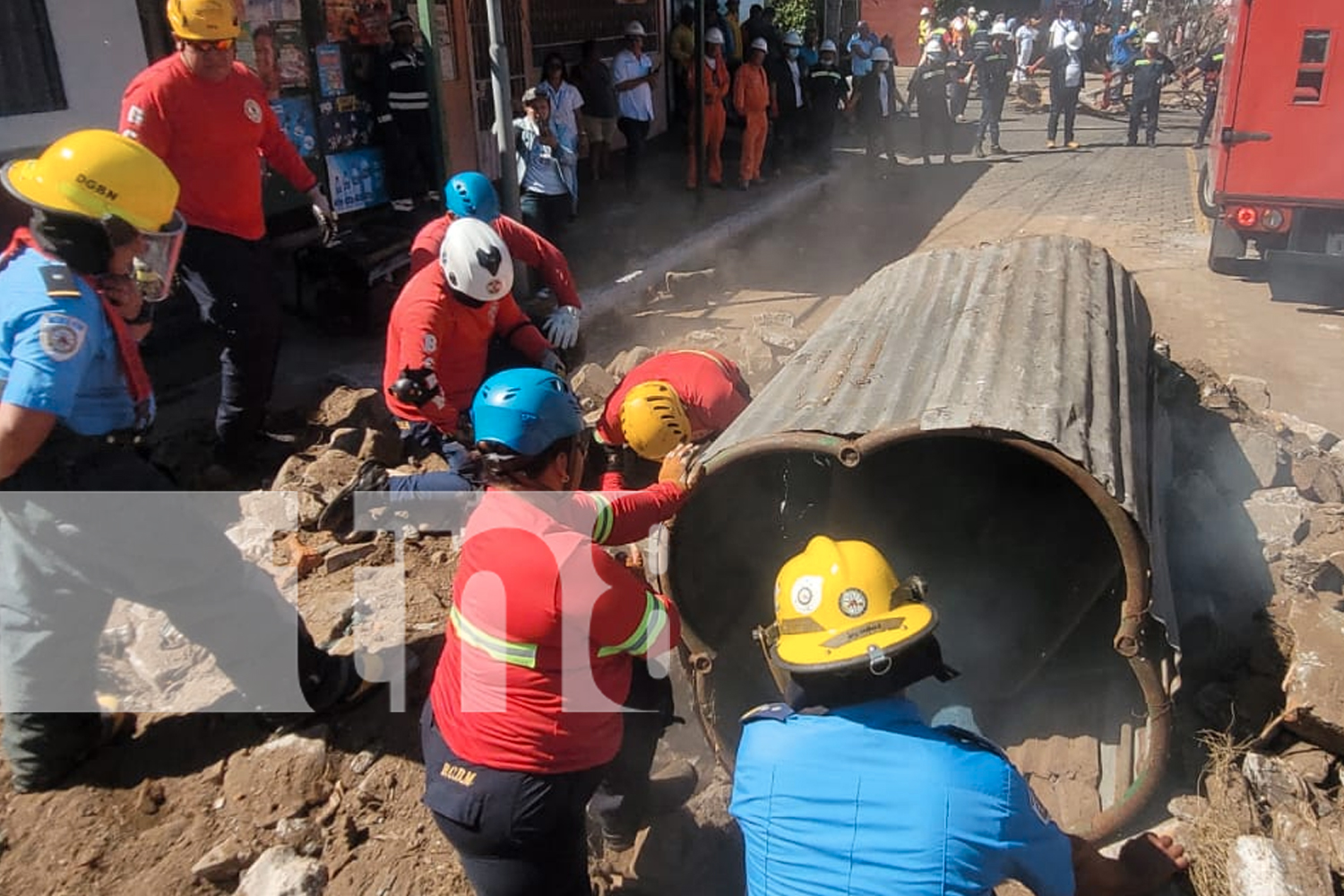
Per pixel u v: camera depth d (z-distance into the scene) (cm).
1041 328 415
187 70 482
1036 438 295
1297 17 884
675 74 1433
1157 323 884
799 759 229
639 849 336
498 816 260
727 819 345
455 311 443
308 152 910
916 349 409
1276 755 351
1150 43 1919
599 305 841
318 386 633
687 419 419
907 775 221
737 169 1503
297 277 759
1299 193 923
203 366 667
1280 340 841
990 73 1819
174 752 364
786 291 961
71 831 335
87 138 311
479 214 503
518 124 958
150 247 329
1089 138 2086
